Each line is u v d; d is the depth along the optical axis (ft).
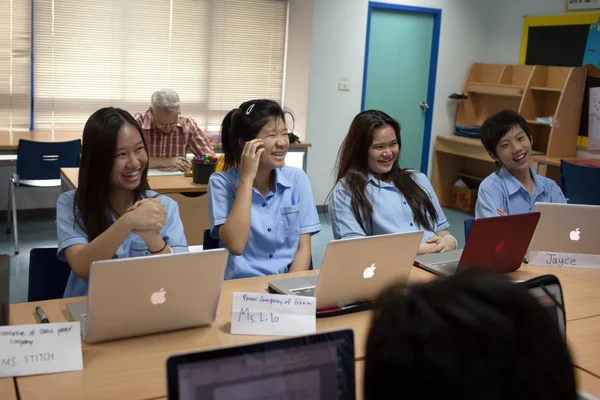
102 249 6.13
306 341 3.27
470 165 22.17
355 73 19.53
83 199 6.55
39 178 14.60
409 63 20.70
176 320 5.49
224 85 19.48
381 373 1.64
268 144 7.56
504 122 9.25
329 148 19.71
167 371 3.08
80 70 17.53
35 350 4.79
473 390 1.52
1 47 16.57
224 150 8.20
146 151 6.74
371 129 8.50
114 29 17.62
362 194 8.50
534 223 7.31
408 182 8.89
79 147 14.78
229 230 7.33
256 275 7.63
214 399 3.13
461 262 6.99
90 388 4.57
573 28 18.65
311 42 18.62
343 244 5.77
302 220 8.13
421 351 1.58
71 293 6.68
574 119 18.42
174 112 14.57
